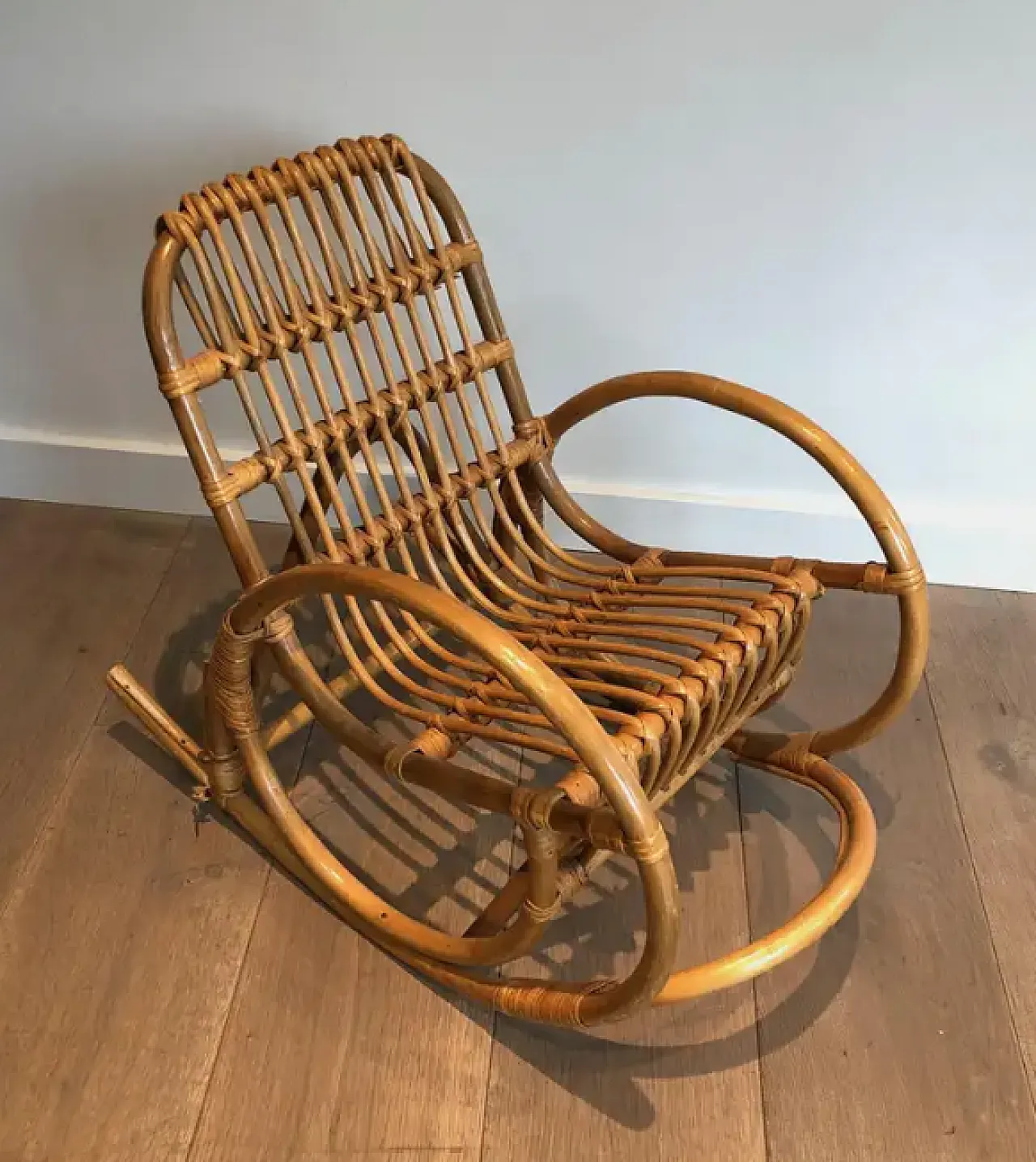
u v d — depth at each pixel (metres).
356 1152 1.06
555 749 0.98
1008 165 1.36
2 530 1.74
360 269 1.14
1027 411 1.56
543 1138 1.07
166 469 1.75
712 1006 1.18
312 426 1.12
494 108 1.39
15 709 1.45
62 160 1.49
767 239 1.45
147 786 1.37
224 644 1.07
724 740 1.17
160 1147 1.05
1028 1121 1.09
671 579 1.71
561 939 1.24
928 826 1.36
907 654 1.15
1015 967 1.22
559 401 1.64
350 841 1.33
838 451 1.10
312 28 1.35
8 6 1.36
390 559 1.55
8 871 1.27
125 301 1.60
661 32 1.31
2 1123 1.06
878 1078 1.12
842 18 1.28
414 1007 1.17
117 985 1.17
